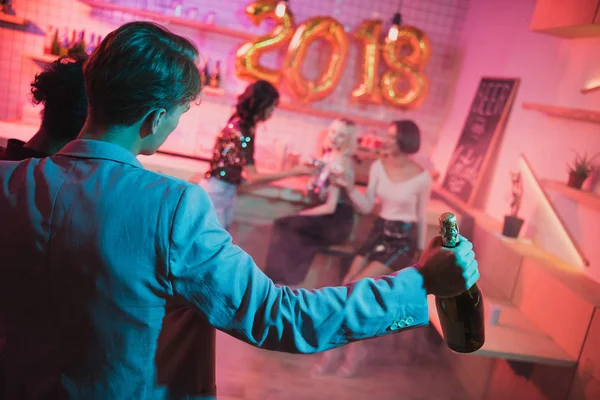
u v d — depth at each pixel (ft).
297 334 2.88
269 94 11.56
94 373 2.93
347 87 16.16
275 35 14.34
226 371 9.98
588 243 9.00
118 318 2.86
